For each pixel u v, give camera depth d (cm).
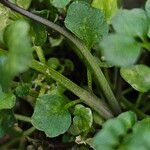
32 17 14
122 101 16
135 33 13
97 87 16
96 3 15
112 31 16
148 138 12
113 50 12
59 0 15
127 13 13
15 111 18
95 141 12
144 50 17
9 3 14
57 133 14
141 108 17
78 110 15
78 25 14
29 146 17
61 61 19
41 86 16
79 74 18
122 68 14
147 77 14
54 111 15
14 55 11
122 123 13
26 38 11
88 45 15
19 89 15
